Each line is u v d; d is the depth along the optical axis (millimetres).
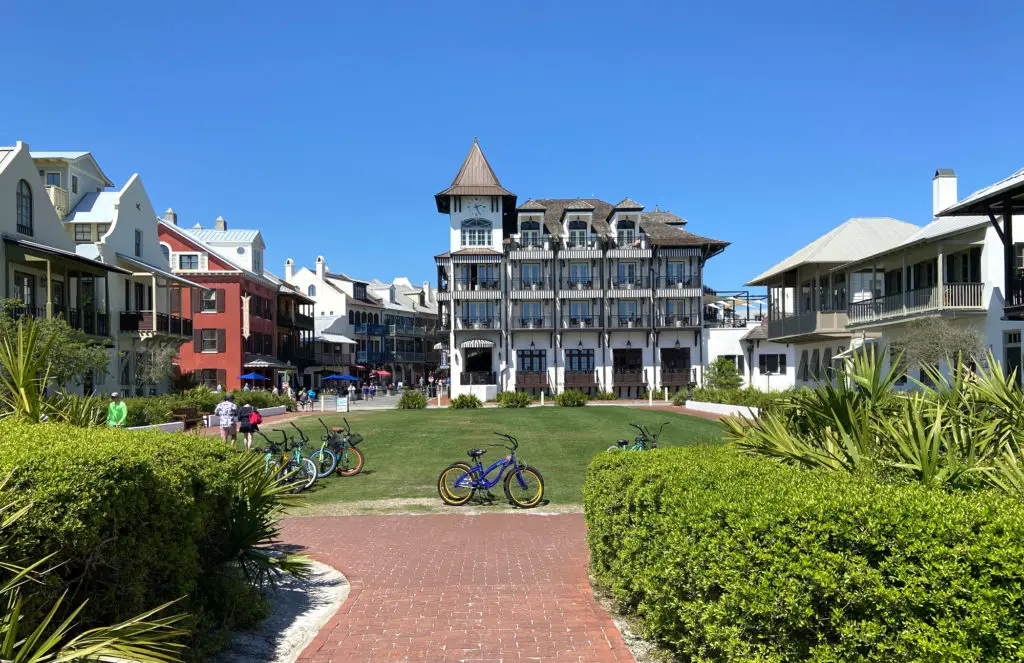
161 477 4965
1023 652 2898
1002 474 4820
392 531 10812
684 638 4664
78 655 3604
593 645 5730
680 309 62000
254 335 56906
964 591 3080
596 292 60969
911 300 26719
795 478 4613
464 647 5746
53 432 5137
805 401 6938
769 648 3715
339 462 16703
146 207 40656
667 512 4879
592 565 7742
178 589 5176
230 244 59000
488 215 61031
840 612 3410
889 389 6922
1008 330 23125
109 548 4355
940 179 31125
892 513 3389
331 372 81688
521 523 11352
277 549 9594
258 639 6012
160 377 35750
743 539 3861
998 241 23734
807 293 40000
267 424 31406
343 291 87250
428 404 53000
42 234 30016
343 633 6133
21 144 28672
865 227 37062
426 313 104562
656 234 63219
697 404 40312
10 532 3742
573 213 61875
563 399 46562
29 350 6855
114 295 35969
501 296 60812
